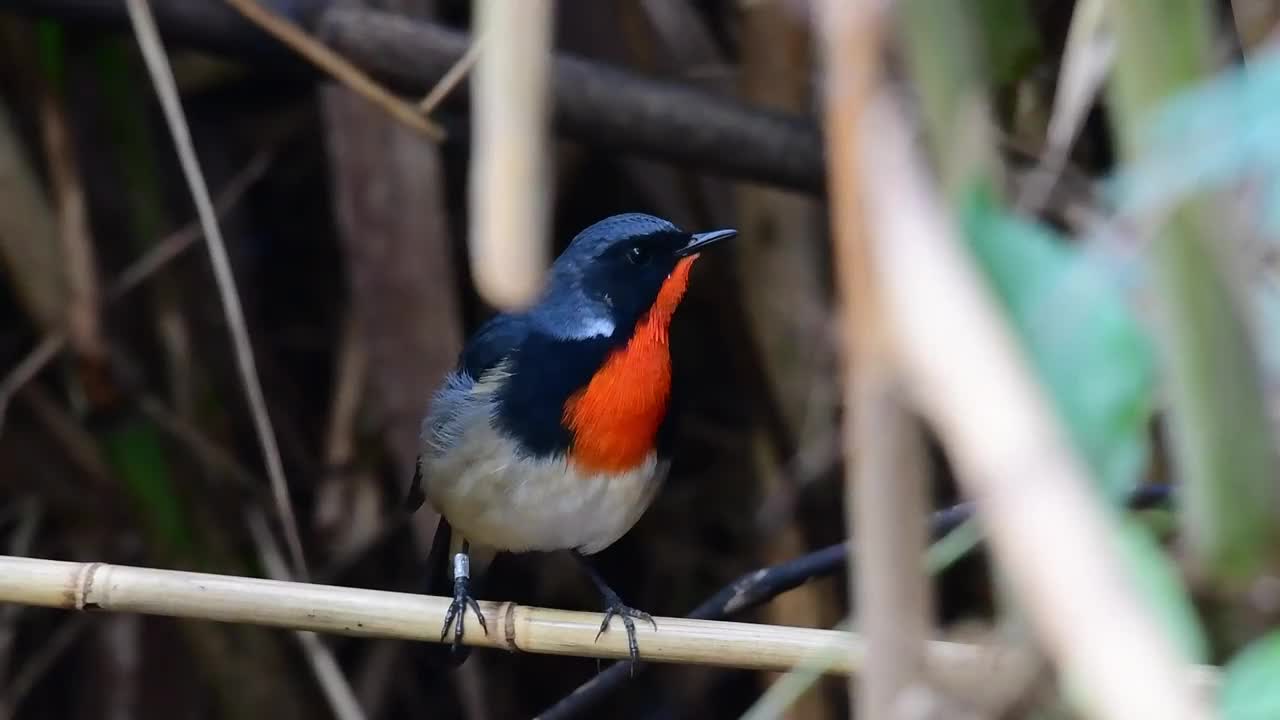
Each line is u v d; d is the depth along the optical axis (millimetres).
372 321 7887
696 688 10461
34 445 8773
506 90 1897
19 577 5059
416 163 7801
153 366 9289
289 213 10523
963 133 1940
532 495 6828
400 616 5227
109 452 8555
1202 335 1914
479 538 7156
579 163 9828
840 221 1733
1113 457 1906
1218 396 1928
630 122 6750
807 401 8242
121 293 8438
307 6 6750
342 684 8562
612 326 6855
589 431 6750
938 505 7258
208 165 10086
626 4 8633
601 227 7109
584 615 5629
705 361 10125
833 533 8578
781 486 8453
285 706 9281
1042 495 1479
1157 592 1922
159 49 6414
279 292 10672
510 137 1889
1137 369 1931
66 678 10609
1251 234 1933
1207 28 1868
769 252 8234
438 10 9695
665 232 7008
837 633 5246
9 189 8195
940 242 1648
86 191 8930
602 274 6906
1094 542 1462
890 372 1737
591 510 6879
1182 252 1898
